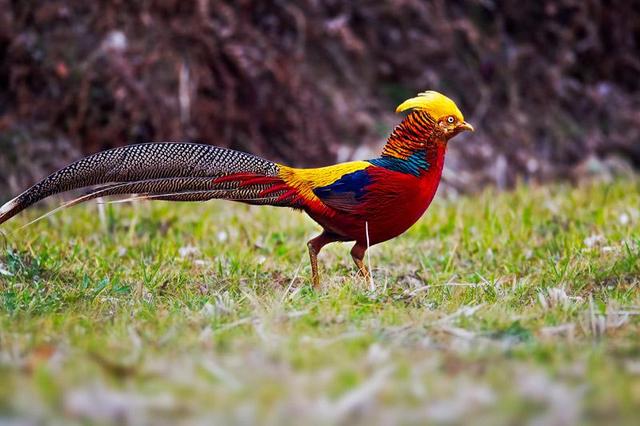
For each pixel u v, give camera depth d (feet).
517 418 16.08
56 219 42.34
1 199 52.54
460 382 17.94
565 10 72.23
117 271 32.78
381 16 68.23
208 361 18.98
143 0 57.72
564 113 71.82
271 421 16.05
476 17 71.46
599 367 19.02
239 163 29.35
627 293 28.37
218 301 26.40
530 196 49.26
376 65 67.72
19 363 19.26
